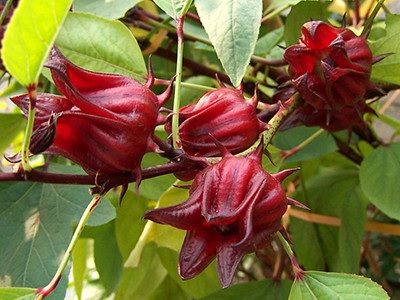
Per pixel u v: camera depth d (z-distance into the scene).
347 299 0.20
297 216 0.36
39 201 0.24
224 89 0.22
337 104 0.24
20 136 0.36
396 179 0.29
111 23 0.25
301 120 0.26
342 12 0.36
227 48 0.20
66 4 0.15
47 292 0.18
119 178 0.19
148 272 0.35
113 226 0.32
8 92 0.39
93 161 0.18
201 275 0.34
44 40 0.16
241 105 0.21
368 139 0.31
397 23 0.26
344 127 0.26
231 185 0.18
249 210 0.17
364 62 0.23
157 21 0.32
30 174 0.18
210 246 0.18
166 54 0.34
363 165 0.30
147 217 0.18
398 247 0.46
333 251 0.35
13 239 0.24
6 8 0.23
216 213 0.17
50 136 0.17
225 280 0.17
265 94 0.33
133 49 0.25
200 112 0.21
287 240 0.20
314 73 0.23
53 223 0.24
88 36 0.25
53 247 0.23
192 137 0.21
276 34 0.33
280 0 0.28
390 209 0.28
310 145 0.33
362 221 0.33
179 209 0.18
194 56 0.38
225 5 0.20
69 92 0.18
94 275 0.42
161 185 0.28
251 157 0.19
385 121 0.35
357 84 0.24
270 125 0.22
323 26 0.23
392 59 0.26
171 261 0.34
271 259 0.42
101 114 0.18
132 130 0.18
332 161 0.38
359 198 0.34
